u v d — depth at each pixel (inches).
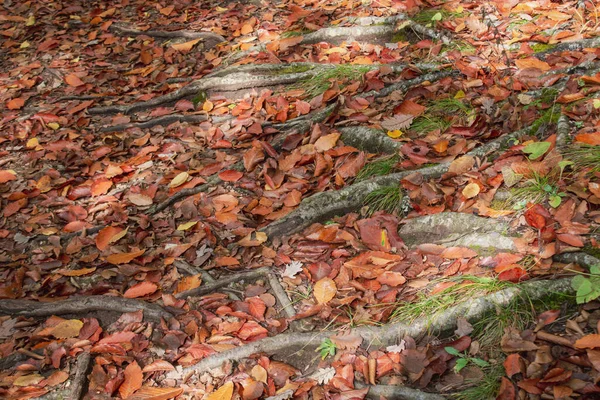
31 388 122.3
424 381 113.2
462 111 174.4
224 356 124.0
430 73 193.9
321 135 180.4
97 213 171.9
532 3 211.0
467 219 138.9
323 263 141.9
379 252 139.3
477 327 118.3
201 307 137.7
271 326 131.4
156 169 186.7
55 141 203.0
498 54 191.8
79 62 251.1
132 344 129.8
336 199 155.7
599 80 161.2
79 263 155.3
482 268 128.2
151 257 152.6
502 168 142.3
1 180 186.7
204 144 194.1
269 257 149.3
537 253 124.3
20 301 142.2
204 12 270.2
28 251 161.5
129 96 228.1
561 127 148.9
